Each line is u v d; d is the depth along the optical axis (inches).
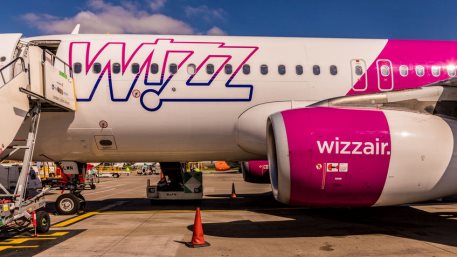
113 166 2145.7
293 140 247.6
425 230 285.9
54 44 347.6
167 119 343.0
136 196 619.2
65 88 318.7
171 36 360.2
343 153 246.2
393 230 286.4
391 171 249.4
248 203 474.0
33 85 283.0
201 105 342.3
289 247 234.8
